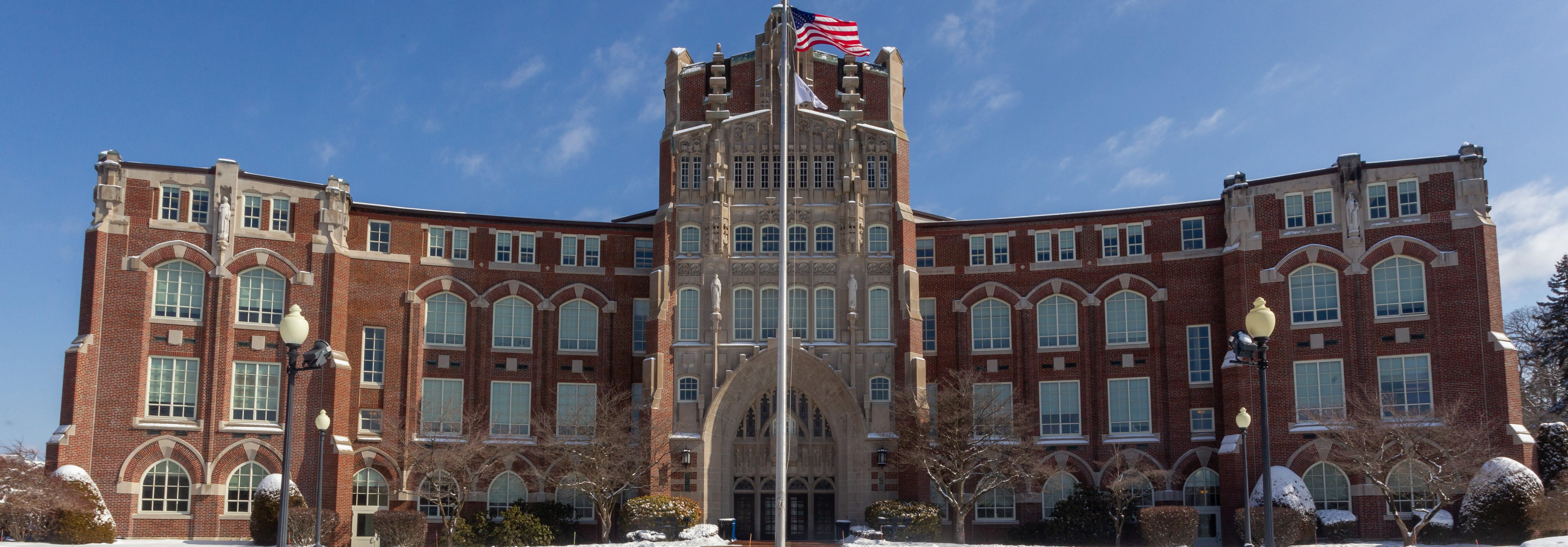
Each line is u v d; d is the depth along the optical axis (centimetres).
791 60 6450
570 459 5962
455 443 5800
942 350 6341
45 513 4931
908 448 5784
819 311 6219
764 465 6147
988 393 5881
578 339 6331
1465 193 5550
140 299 5556
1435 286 5531
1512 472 5000
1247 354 3052
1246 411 4597
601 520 5941
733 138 6375
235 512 5559
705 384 6053
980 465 5691
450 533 5525
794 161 6353
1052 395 6203
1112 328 6188
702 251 6219
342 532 5569
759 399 6212
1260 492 5338
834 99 6488
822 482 6119
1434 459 5275
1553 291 7381
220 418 5578
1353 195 5734
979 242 6425
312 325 5803
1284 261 5809
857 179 6275
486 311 6222
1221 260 6053
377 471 5903
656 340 6025
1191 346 6044
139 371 5500
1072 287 6247
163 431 5484
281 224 5869
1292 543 5166
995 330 6322
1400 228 5647
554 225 6397
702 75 6494
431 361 6100
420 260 6169
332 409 5678
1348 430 5219
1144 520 5362
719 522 5859
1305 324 5731
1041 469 5800
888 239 6294
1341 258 5706
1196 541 5819
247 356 5691
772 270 6231
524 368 6238
